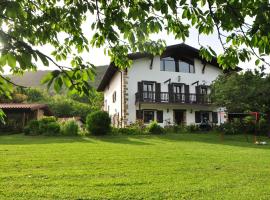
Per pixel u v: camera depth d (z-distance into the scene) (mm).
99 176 8008
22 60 2391
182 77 28609
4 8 2391
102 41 3973
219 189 6934
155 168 9242
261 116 25562
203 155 12289
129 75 27031
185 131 25250
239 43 3830
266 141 20516
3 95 2842
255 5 3152
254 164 10320
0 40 2354
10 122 26062
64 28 4070
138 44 4770
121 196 6211
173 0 3422
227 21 3418
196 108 28609
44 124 22172
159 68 28031
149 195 6324
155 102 26906
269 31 3041
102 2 3742
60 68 2654
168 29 4125
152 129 23203
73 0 3838
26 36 3553
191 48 28125
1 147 14062
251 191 6816
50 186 6898
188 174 8477
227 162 10641
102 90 38375
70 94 2775
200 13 3586
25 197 6059
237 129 25281
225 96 23141
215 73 29812
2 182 7195
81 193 6371
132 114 26703
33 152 12359
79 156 11383
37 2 3900
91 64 2840
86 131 22078
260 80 22562
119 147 14711
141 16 3625
